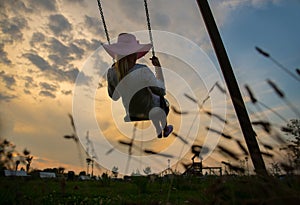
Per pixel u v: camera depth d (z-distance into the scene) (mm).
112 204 5191
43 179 3939
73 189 6508
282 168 2582
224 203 2660
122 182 7277
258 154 3006
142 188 6371
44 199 4320
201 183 3879
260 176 2654
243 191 2695
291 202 2211
